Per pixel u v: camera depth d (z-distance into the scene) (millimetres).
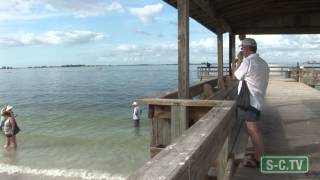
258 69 5195
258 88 5227
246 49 5281
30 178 16078
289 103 12328
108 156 19344
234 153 5758
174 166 2303
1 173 16734
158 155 2559
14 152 20594
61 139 24031
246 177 5023
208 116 4254
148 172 2193
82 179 15734
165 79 124625
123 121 31359
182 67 7211
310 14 16172
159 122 6988
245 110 5293
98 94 68500
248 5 12352
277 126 8281
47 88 91125
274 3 12695
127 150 20516
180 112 6664
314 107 11328
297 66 25953
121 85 96125
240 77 5234
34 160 18859
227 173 4828
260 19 16812
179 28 7195
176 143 2898
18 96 67250
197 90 9883
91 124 30266
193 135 3184
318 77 23375
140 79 127562
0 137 23906
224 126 4246
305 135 7324
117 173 16438
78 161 18500
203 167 2934
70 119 34125
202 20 13211
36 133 26406
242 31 17656
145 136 24188
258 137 5336
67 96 64938
